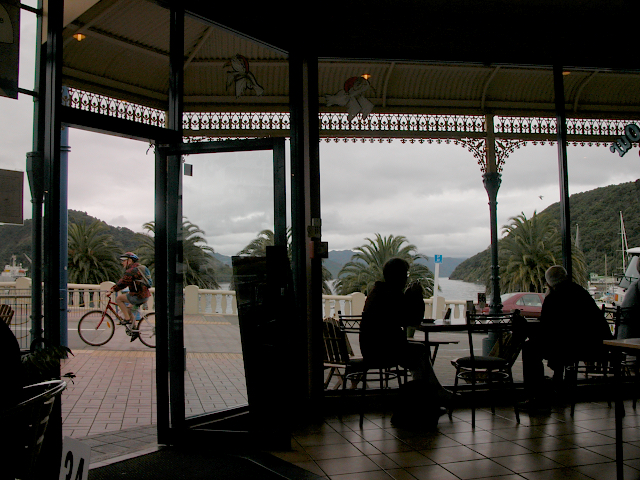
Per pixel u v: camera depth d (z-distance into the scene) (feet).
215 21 14.28
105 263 43.91
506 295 17.98
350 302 16.66
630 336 15.52
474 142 18.01
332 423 14.44
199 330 14.19
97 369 22.11
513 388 14.51
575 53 17.53
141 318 27.96
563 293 14.78
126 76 12.81
